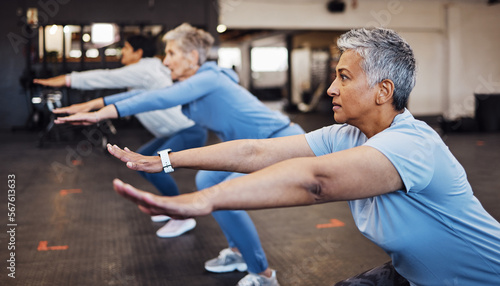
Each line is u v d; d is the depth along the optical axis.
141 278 2.28
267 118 2.00
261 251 1.98
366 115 0.98
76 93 8.78
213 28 10.52
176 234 2.96
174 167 1.07
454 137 8.39
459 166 0.97
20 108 10.05
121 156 1.08
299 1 11.15
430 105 12.38
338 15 11.42
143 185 4.62
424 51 12.20
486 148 6.86
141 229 3.12
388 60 0.93
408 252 1.00
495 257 0.98
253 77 21.78
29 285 2.19
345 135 1.11
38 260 2.53
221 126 2.04
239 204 0.74
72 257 2.58
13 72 9.96
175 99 1.85
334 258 2.54
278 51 21.03
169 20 10.27
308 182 0.78
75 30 9.91
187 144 2.84
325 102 14.95
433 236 0.97
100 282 2.23
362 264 2.45
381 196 0.96
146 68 2.49
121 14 10.02
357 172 0.82
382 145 0.86
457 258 0.99
